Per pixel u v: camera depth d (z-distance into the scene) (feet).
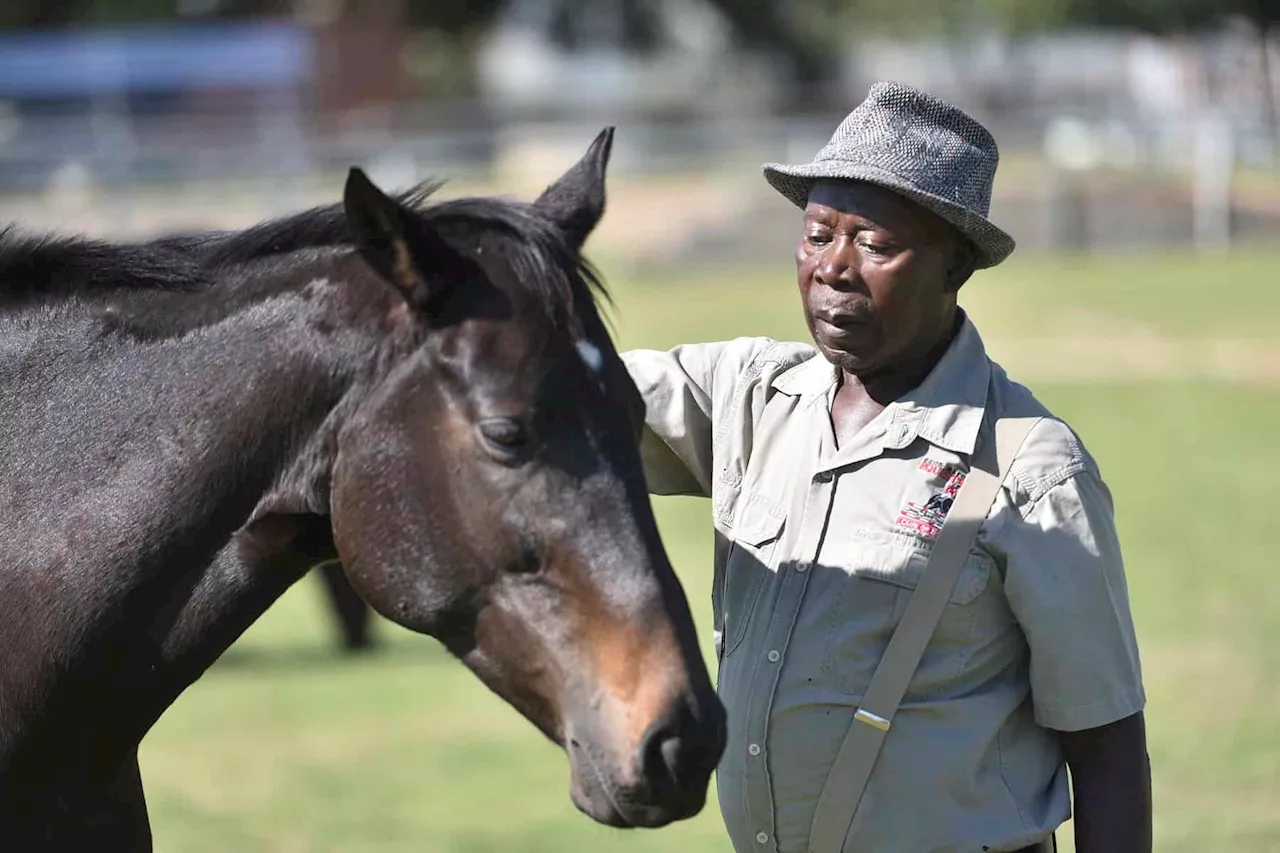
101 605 16.90
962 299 135.85
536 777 42.16
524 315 15.97
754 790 17.98
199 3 287.07
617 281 150.92
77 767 17.35
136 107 243.81
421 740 45.55
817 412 18.62
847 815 17.38
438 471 16.01
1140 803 17.40
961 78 292.81
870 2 312.71
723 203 175.83
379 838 36.83
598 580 15.51
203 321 17.52
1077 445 17.66
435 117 249.55
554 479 15.69
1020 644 17.69
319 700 50.06
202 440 17.07
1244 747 42.11
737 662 18.28
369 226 15.97
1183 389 100.22
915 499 17.54
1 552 17.31
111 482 17.24
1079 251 165.89
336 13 266.77
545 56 317.42
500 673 16.14
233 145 212.23
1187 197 168.66
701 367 20.17
